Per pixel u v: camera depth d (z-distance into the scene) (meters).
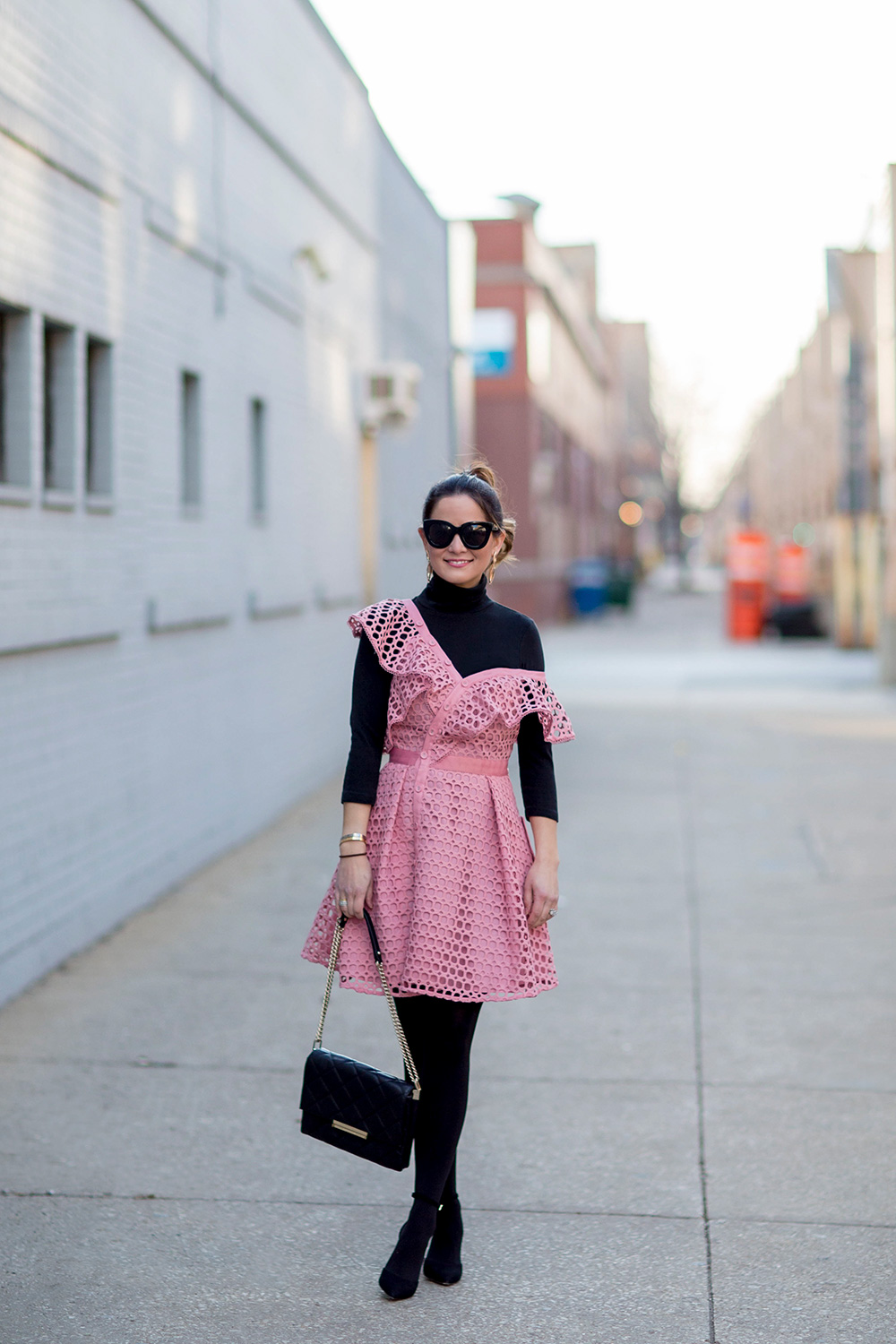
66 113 5.97
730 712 15.99
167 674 7.41
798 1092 4.70
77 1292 3.38
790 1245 3.64
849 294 24.77
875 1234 3.70
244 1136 4.32
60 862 6.02
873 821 9.53
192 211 7.74
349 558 12.05
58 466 6.14
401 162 14.17
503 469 30.66
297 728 10.25
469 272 19.78
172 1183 4.00
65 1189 3.94
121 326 6.68
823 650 26.14
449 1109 3.37
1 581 5.33
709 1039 5.23
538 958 3.37
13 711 5.52
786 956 6.32
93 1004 5.55
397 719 3.35
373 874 3.34
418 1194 3.37
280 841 8.86
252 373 9.02
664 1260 3.56
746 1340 3.18
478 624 3.40
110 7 6.46
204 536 8.02
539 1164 4.14
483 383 30.47
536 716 3.42
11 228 5.43
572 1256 3.59
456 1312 3.31
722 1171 4.09
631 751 12.93
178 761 7.61
